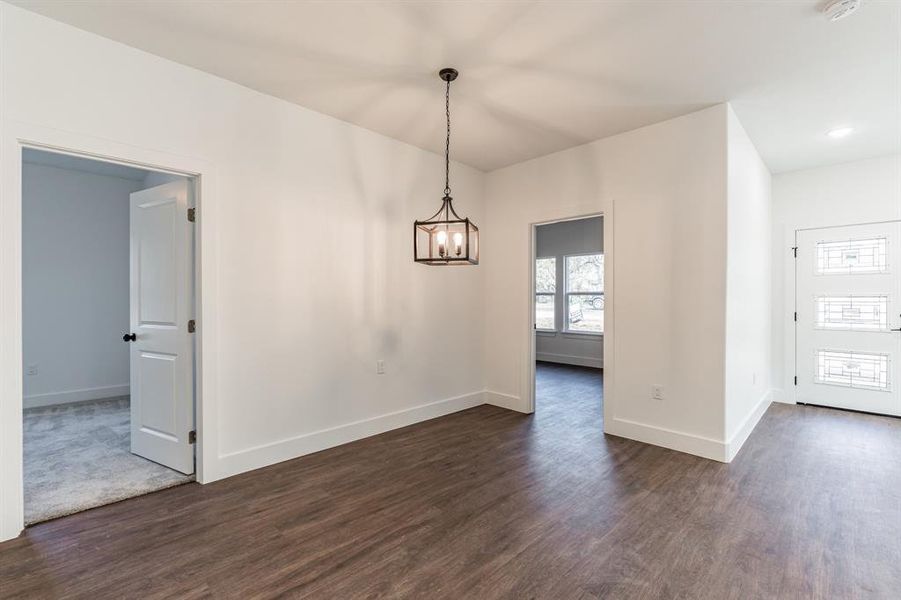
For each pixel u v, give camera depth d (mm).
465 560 2010
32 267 4887
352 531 2258
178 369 2945
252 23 2299
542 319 8461
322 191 3436
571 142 3998
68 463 3123
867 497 2637
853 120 3506
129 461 3164
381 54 2590
